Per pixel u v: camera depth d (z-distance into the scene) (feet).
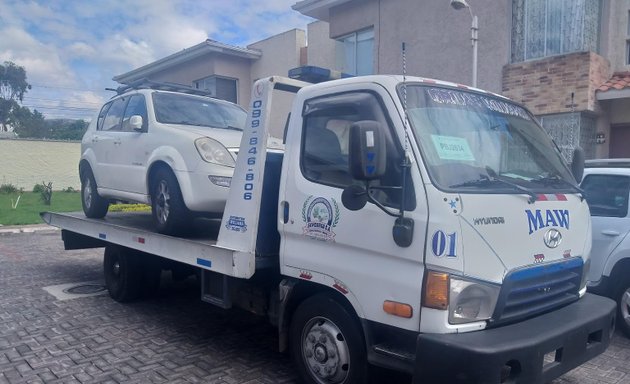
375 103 12.53
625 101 36.35
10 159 98.43
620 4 36.76
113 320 21.24
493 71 40.22
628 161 20.99
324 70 15.88
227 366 16.57
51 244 43.34
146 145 21.24
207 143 18.98
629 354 17.47
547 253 12.44
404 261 11.44
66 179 104.42
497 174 12.82
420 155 11.48
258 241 14.82
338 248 12.87
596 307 13.10
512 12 39.40
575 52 35.55
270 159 15.17
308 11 53.93
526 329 11.30
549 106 36.76
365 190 11.88
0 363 16.67
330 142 13.42
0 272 30.96
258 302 15.98
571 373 15.90
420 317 11.07
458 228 10.90
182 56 71.87
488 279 11.10
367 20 49.42
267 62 70.49
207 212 19.02
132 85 25.00
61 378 15.55
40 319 21.34
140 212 29.58
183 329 20.18
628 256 18.60
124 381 15.35
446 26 43.11
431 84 13.25
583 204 14.28
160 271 23.54
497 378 10.22
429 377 10.68
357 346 12.77
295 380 15.52
